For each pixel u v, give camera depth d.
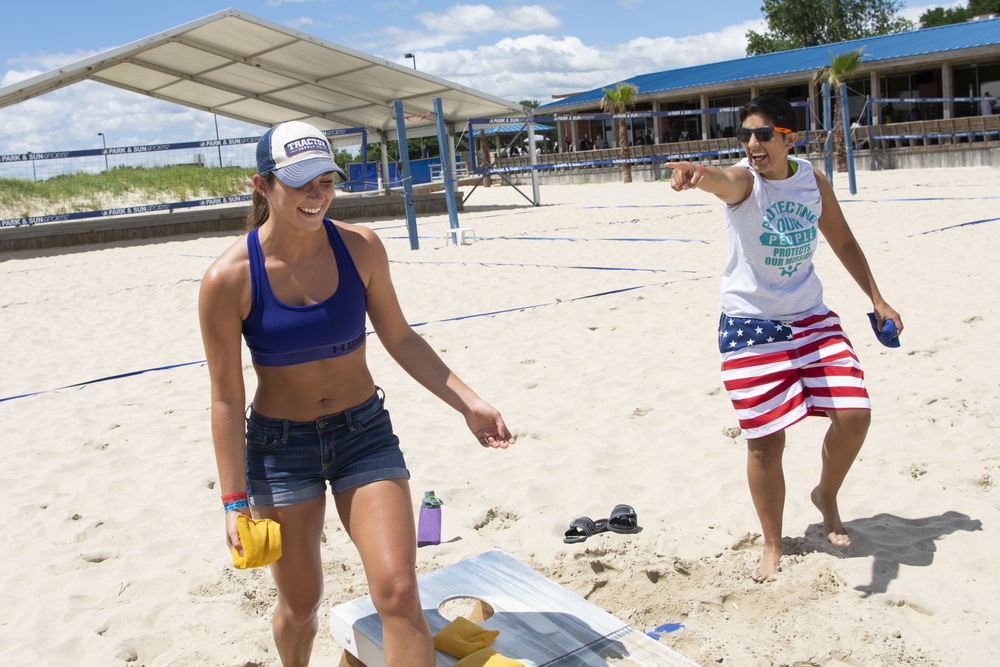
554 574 3.08
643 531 3.40
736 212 2.86
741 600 2.84
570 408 4.94
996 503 3.38
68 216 17.78
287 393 2.18
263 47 18.50
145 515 3.87
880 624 2.61
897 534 3.19
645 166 28.52
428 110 22.06
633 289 8.05
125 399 5.74
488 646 2.23
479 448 4.46
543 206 20.78
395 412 5.10
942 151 22.61
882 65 26.16
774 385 2.88
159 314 8.77
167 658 2.74
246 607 3.05
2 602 3.14
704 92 30.02
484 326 7.08
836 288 7.45
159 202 25.52
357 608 2.46
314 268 2.14
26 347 7.64
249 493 2.21
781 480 2.96
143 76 21.19
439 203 21.89
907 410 4.44
